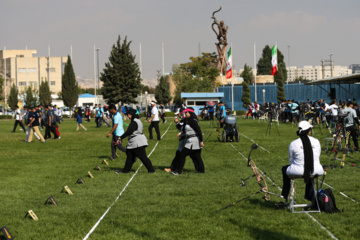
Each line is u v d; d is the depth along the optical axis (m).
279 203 8.30
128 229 7.11
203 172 12.60
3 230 6.70
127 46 68.81
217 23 97.19
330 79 38.56
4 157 17.27
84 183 11.40
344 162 13.70
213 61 108.50
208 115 48.88
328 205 7.87
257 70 132.12
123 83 68.69
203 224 7.30
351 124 17.00
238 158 15.59
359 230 6.83
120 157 16.78
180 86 93.19
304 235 6.64
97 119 38.94
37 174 13.04
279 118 41.69
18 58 149.25
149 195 9.66
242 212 8.05
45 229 7.19
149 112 49.28
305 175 7.76
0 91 102.12
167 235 6.76
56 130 25.91
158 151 18.34
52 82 151.88
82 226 7.33
